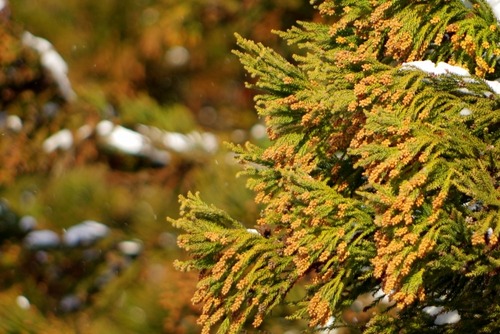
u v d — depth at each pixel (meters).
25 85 12.49
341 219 4.85
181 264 5.23
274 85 5.38
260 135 11.09
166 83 11.91
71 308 10.84
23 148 12.05
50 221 11.22
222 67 11.68
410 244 4.47
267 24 11.19
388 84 4.79
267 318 7.90
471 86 4.82
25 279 11.11
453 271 4.86
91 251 10.93
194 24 11.71
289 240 4.83
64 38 12.52
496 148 4.64
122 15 12.12
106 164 11.36
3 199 11.69
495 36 5.18
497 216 4.43
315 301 4.89
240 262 5.04
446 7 5.17
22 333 10.51
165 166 10.93
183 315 9.48
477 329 5.07
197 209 5.21
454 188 4.63
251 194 8.97
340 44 5.61
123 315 9.68
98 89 12.10
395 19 5.18
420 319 5.16
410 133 4.63
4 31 12.58
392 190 4.57
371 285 5.24
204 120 11.48
